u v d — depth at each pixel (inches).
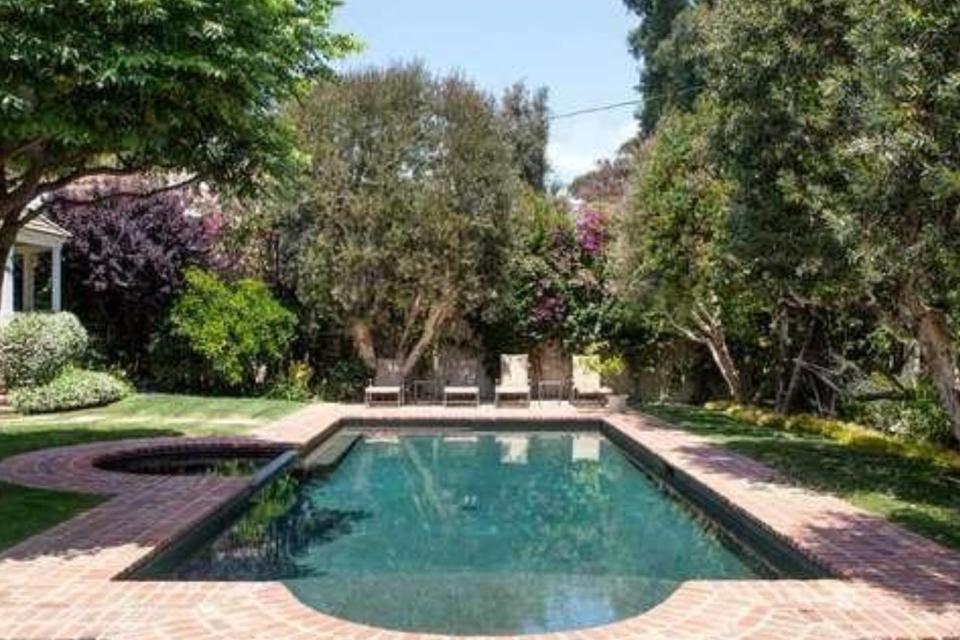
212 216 818.8
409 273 777.6
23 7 257.8
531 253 890.7
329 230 775.1
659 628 211.5
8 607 217.8
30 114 273.1
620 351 889.5
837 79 338.6
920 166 260.2
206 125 314.7
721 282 539.2
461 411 752.3
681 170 602.5
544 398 904.9
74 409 648.4
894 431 582.2
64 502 338.3
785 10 384.8
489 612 263.3
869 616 218.5
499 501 454.9
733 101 421.4
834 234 323.6
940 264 287.7
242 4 290.4
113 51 266.1
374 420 701.9
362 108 786.2
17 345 642.8
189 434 540.7
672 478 466.0
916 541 292.7
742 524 356.2
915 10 252.1
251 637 200.8
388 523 397.4
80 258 785.6
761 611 223.1
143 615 213.5
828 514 335.3
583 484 505.7
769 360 778.8
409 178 787.4
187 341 783.7
